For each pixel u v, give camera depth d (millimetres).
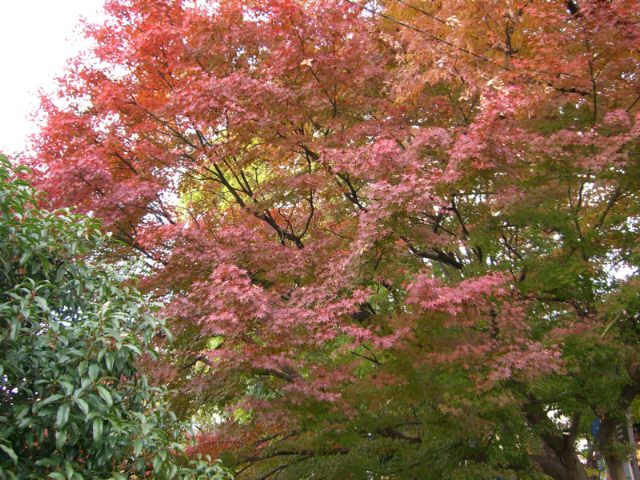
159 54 10188
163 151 10227
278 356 7520
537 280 9289
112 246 9234
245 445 10539
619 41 8312
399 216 8102
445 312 7816
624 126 8359
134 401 4691
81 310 4703
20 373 4105
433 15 10047
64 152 10000
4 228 4379
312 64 9367
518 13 9781
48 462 4004
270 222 10734
